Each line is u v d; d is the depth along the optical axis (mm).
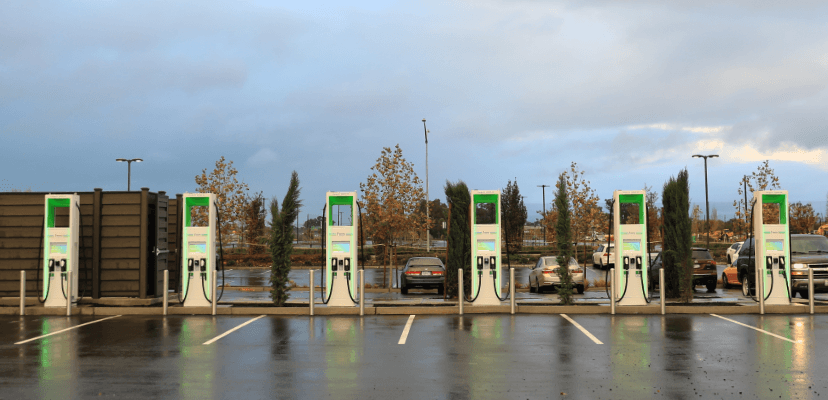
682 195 18188
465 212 18875
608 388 8492
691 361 10273
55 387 8617
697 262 24281
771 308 16516
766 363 10094
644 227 17000
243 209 43062
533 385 8680
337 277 17062
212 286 16438
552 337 12703
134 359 10578
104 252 17906
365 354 10977
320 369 9750
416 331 13547
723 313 16438
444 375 9320
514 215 55844
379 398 8023
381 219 29797
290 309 16688
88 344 12039
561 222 17391
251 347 11688
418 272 22953
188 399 7980
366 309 16469
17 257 18031
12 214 18094
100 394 8242
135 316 16203
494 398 8008
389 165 30906
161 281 18438
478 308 16734
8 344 12055
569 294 17188
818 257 19047
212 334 13234
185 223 17125
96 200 17922
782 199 16906
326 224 19250
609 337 12672
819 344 11820
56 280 17078
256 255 42938
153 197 18453
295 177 17891
